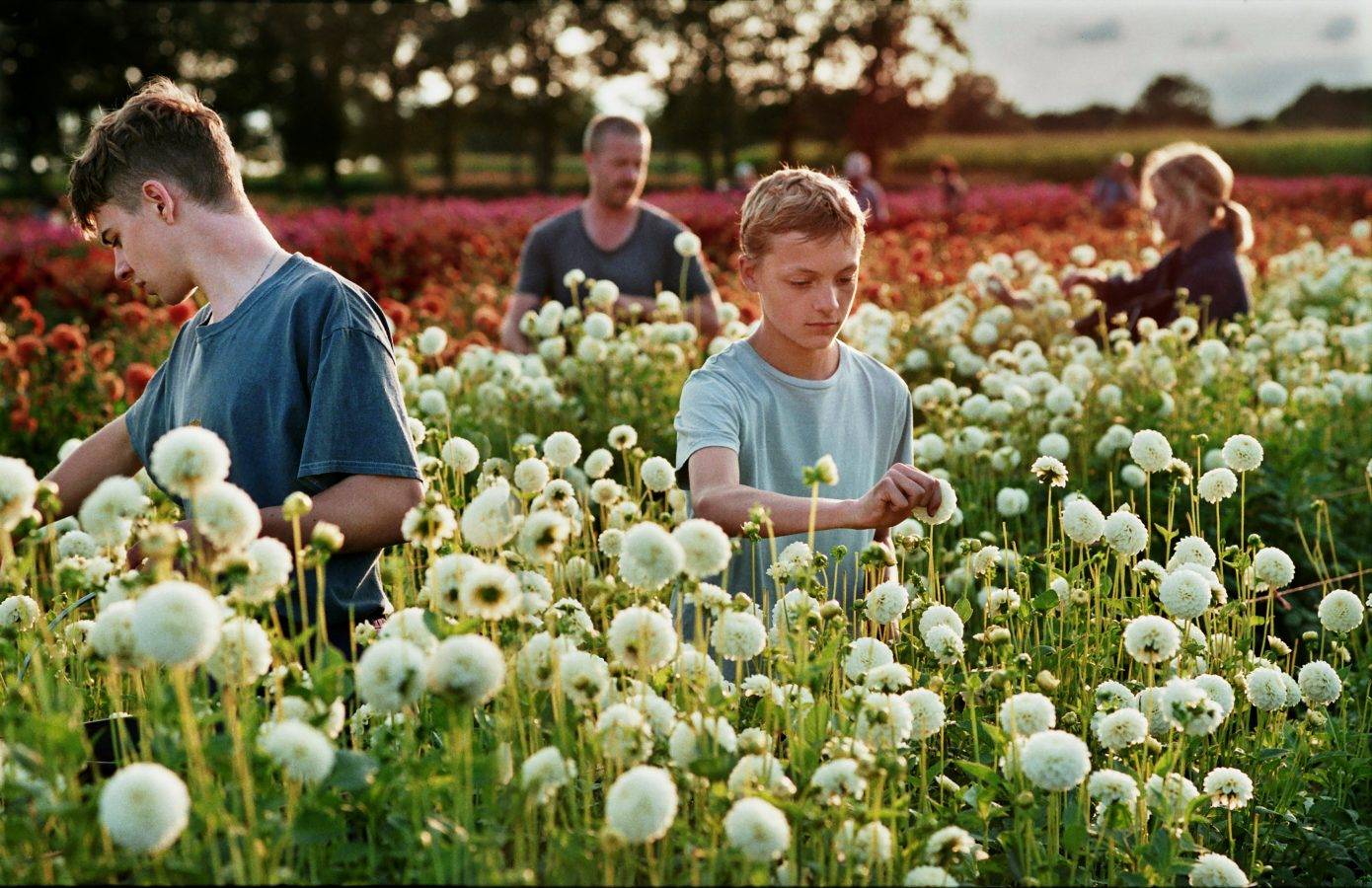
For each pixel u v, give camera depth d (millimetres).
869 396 3049
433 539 1967
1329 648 3990
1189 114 80500
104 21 53094
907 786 2354
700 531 1950
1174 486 2951
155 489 2027
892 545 3008
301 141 56031
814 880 1924
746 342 2916
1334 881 2498
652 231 5922
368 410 2479
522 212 22891
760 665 2711
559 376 5465
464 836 1718
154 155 2516
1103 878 2221
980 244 13461
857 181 18406
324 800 1769
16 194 53625
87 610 2604
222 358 2547
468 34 57312
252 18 55156
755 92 60375
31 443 5766
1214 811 2539
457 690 1660
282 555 1842
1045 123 79438
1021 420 5012
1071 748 1964
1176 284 6391
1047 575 2738
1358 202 24141
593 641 2182
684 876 1866
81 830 1615
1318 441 5289
